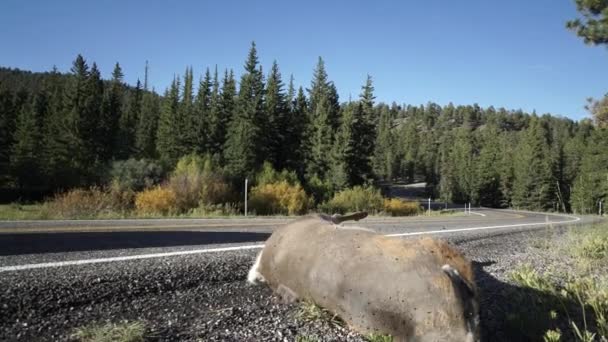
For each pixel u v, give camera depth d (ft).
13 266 19.79
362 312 12.96
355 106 174.19
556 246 37.88
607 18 43.11
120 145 215.10
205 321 15.67
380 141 436.76
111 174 105.91
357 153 169.68
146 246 28.27
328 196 129.59
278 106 197.88
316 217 18.72
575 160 232.94
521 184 230.07
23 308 14.97
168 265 21.36
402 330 11.94
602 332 16.94
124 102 336.08
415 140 488.44
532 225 68.90
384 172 410.52
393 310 12.13
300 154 183.21
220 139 199.93
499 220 88.69
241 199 90.58
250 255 25.50
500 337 16.61
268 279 18.04
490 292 21.83
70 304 15.85
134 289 17.85
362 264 13.48
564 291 20.63
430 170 403.75
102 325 14.60
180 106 234.58
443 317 11.32
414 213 129.29
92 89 204.44
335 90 208.33
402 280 12.29
